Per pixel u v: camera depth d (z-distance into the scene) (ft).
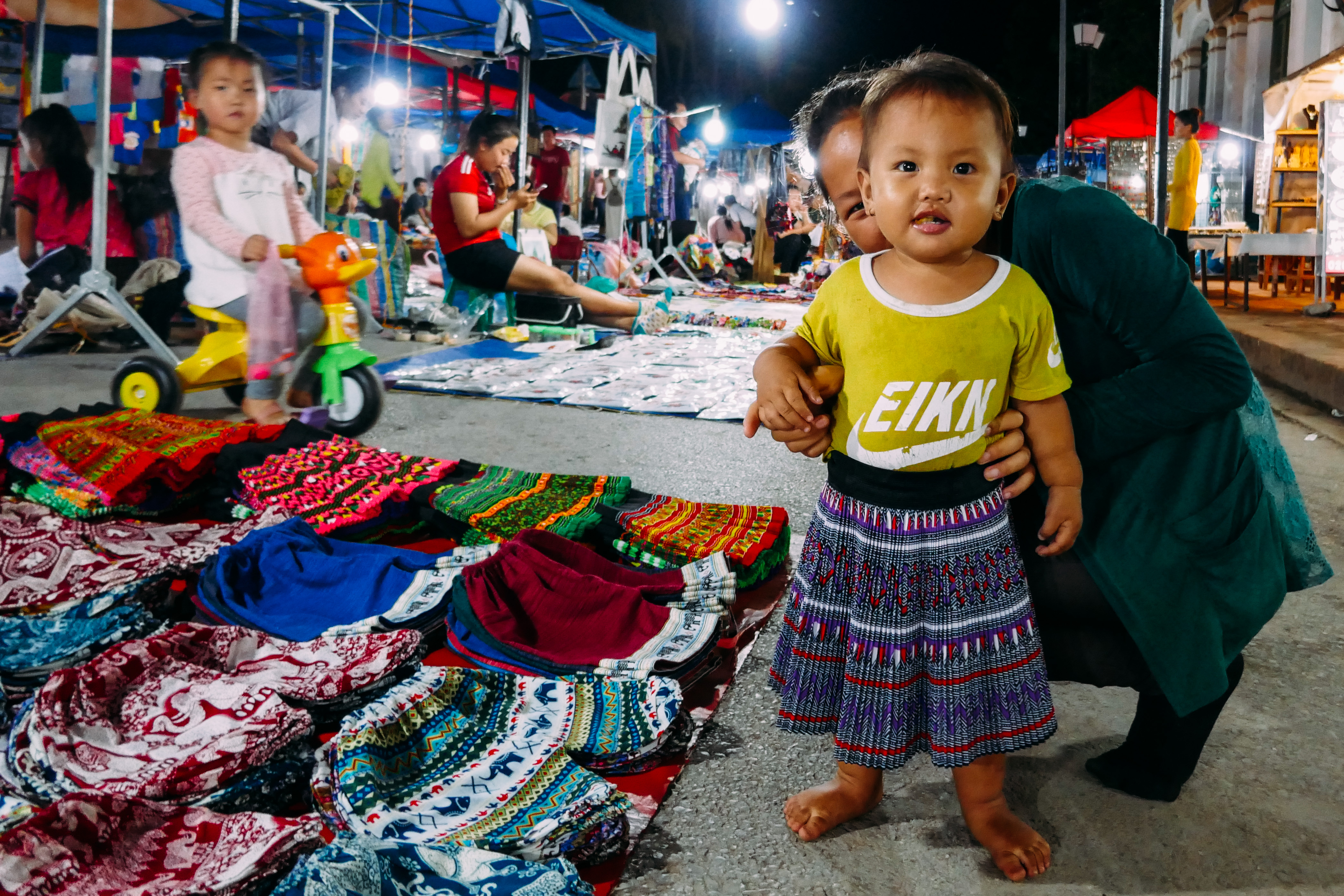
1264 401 6.49
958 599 5.66
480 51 41.11
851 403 5.61
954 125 4.93
